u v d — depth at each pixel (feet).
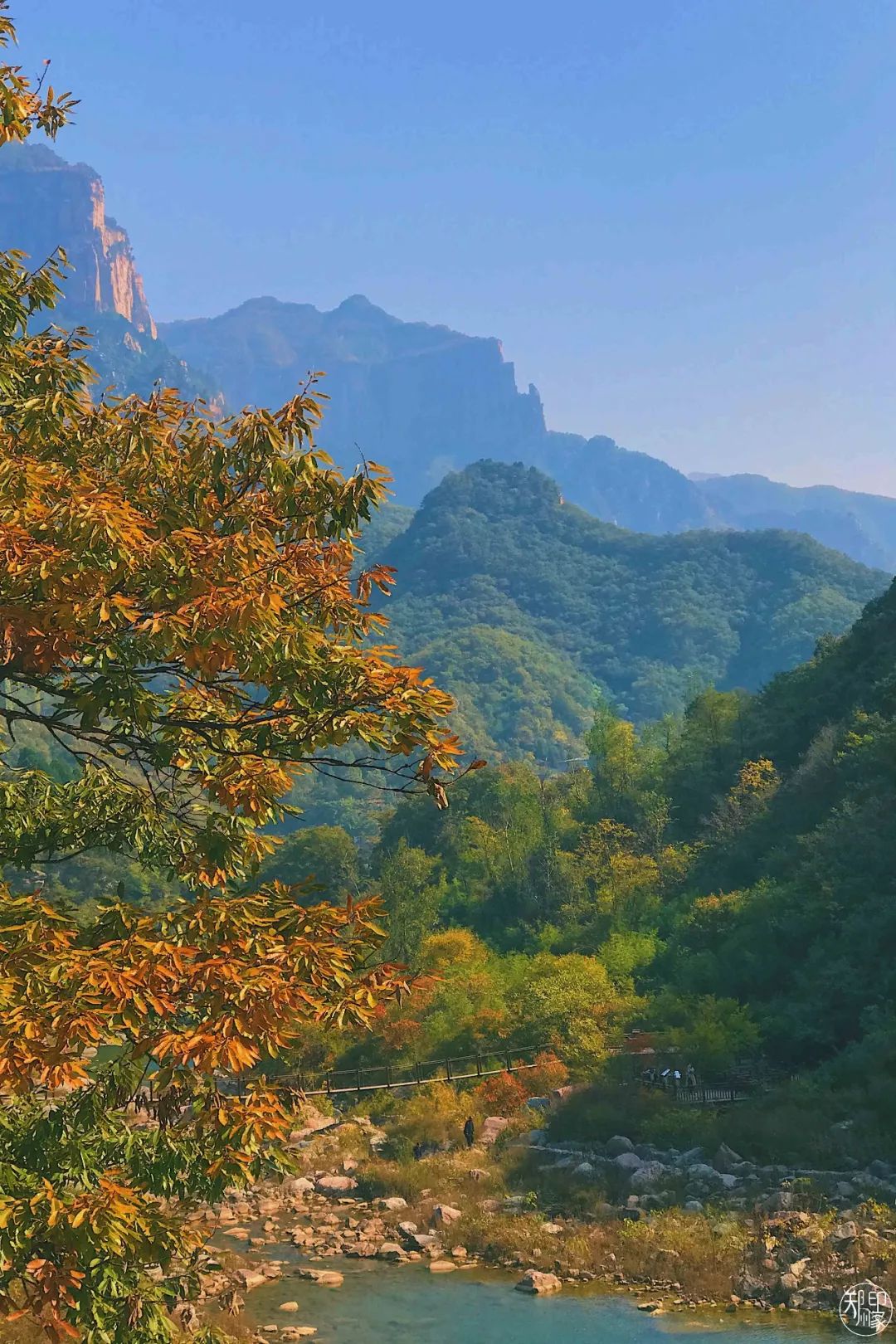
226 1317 83.05
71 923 28.12
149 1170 27.96
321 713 28.53
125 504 27.25
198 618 26.58
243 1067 24.77
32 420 29.94
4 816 34.06
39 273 33.40
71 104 33.76
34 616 26.12
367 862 432.66
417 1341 81.05
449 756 28.25
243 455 30.48
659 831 280.72
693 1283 91.40
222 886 34.53
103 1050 143.02
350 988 27.81
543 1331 82.53
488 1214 111.34
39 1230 23.84
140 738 31.17
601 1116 134.10
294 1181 126.93
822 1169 115.24
